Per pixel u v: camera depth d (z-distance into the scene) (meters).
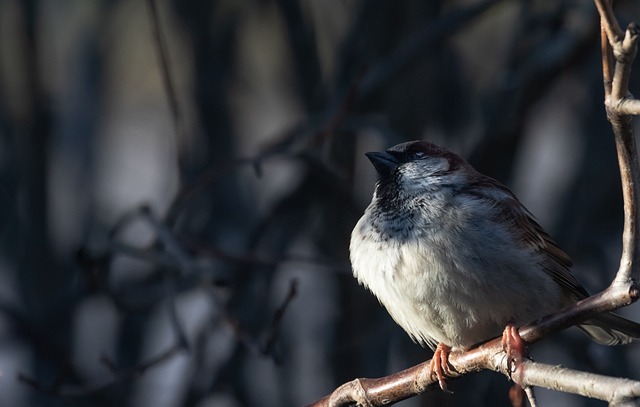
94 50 12.09
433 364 7.30
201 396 10.90
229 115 11.96
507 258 7.77
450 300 7.78
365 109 11.33
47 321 10.91
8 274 11.12
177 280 9.09
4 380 10.81
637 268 6.00
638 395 5.50
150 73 14.00
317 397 11.41
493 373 10.80
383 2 11.30
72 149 11.73
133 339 11.18
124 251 9.22
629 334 7.90
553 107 13.05
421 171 8.20
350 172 11.30
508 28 12.02
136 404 11.07
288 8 11.58
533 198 13.01
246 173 11.98
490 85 11.56
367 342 10.90
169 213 9.75
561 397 11.91
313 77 11.62
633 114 5.53
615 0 10.18
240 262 9.52
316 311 11.91
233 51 12.11
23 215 11.21
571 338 10.82
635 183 5.80
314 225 11.66
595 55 11.50
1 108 11.43
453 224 7.81
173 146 12.70
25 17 11.49
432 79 11.29
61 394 8.59
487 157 10.61
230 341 11.05
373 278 8.12
